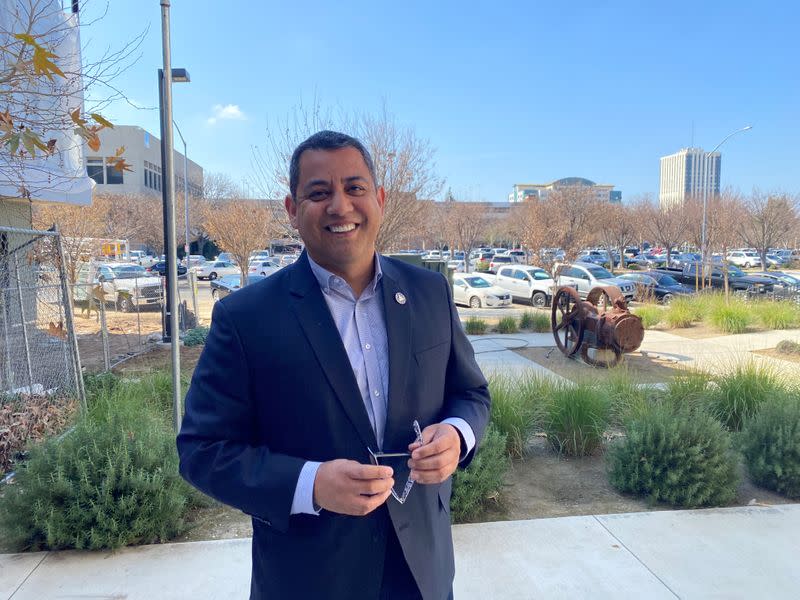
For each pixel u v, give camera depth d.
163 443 4.06
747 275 24.97
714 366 8.34
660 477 4.16
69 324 5.69
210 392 1.49
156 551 3.45
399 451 1.53
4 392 5.75
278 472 1.38
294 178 1.59
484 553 3.42
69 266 15.40
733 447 4.73
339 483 1.33
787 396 5.14
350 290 1.59
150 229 42.41
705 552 3.42
